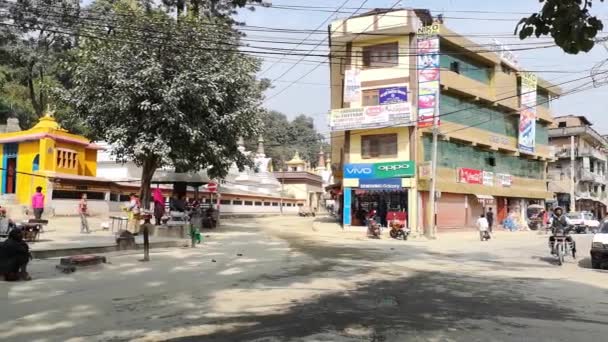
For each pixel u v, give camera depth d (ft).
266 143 271.69
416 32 105.19
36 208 72.74
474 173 122.42
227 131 82.28
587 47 16.12
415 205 103.35
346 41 110.01
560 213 59.26
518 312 29.09
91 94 77.15
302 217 182.29
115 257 51.98
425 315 27.99
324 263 52.44
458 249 74.28
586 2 16.16
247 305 30.58
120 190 115.24
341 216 120.26
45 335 23.50
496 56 127.95
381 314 28.17
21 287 35.17
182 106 76.89
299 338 23.04
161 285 37.45
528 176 153.48
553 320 27.09
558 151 199.41
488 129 129.08
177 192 103.65
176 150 77.82
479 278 43.42
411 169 103.24
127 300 31.76
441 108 111.14
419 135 104.83
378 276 43.52
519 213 146.51
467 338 23.22
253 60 86.74
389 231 98.99
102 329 24.64
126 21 74.38
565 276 45.80
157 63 73.15
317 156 338.54
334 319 26.89
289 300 32.24
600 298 34.32
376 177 106.83
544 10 16.33
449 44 112.37
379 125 104.78
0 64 143.02
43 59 134.00
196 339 22.84
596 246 52.24
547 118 160.56
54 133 102.32
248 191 186.80
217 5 78.89
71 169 107.04
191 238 66.08
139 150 73.87
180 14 77.66
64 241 59.11
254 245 70.64
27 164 103.24
